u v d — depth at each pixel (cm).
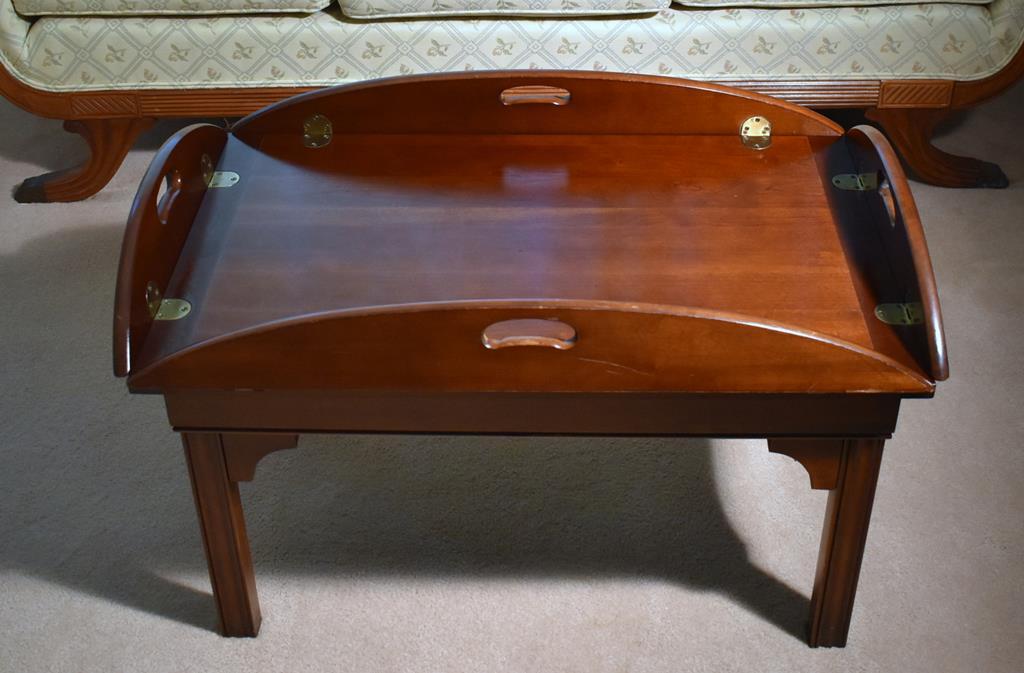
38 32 220
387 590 156
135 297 124
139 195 130
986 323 203
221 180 153
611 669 145
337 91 160
